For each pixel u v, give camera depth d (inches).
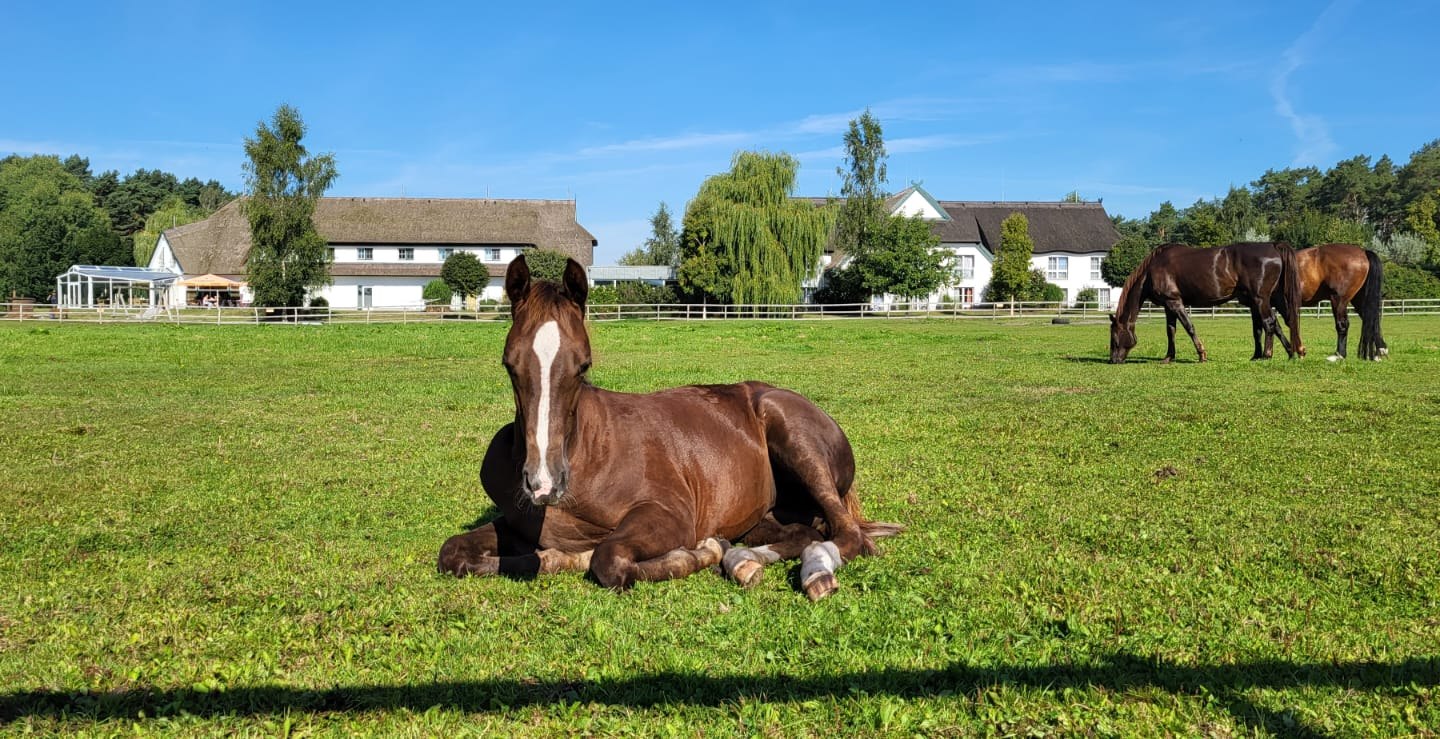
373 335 1307.8
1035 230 2984.7
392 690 139.9
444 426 458.6
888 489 301.7
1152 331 1402.6
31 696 139.1
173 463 356.8
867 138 2504.9
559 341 173.2
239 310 2134.6
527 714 132.0
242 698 137.3
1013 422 449.4
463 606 177.2
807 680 142.4
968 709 133.0
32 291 2997.0
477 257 2827.3
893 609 175.5
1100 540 231.6
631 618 167.6
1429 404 486.0
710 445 215.0
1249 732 126.1
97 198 4763.8
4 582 202.4
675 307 2118.6
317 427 454.3
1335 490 289.0
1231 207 3312.0
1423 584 190.1
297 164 2057.1
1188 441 386.0
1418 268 2293.3
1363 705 132.6
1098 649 155.6
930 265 2288.4
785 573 199.8
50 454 377.1
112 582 200.4
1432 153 4453.7
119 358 921.5
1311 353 891.4
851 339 1245.7
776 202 2192.4
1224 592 186.1
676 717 128.6
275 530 253.1
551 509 195.0
